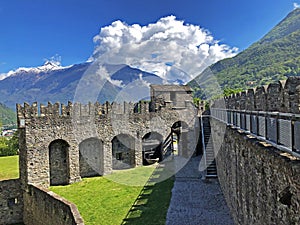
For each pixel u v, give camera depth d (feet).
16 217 73.51
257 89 32.60
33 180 76.59
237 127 44.50
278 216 22.31
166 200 60.70
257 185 28.50
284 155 21.29
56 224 52.90
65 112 85.25
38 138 78.89
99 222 53.47
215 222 47.21
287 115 21.72
